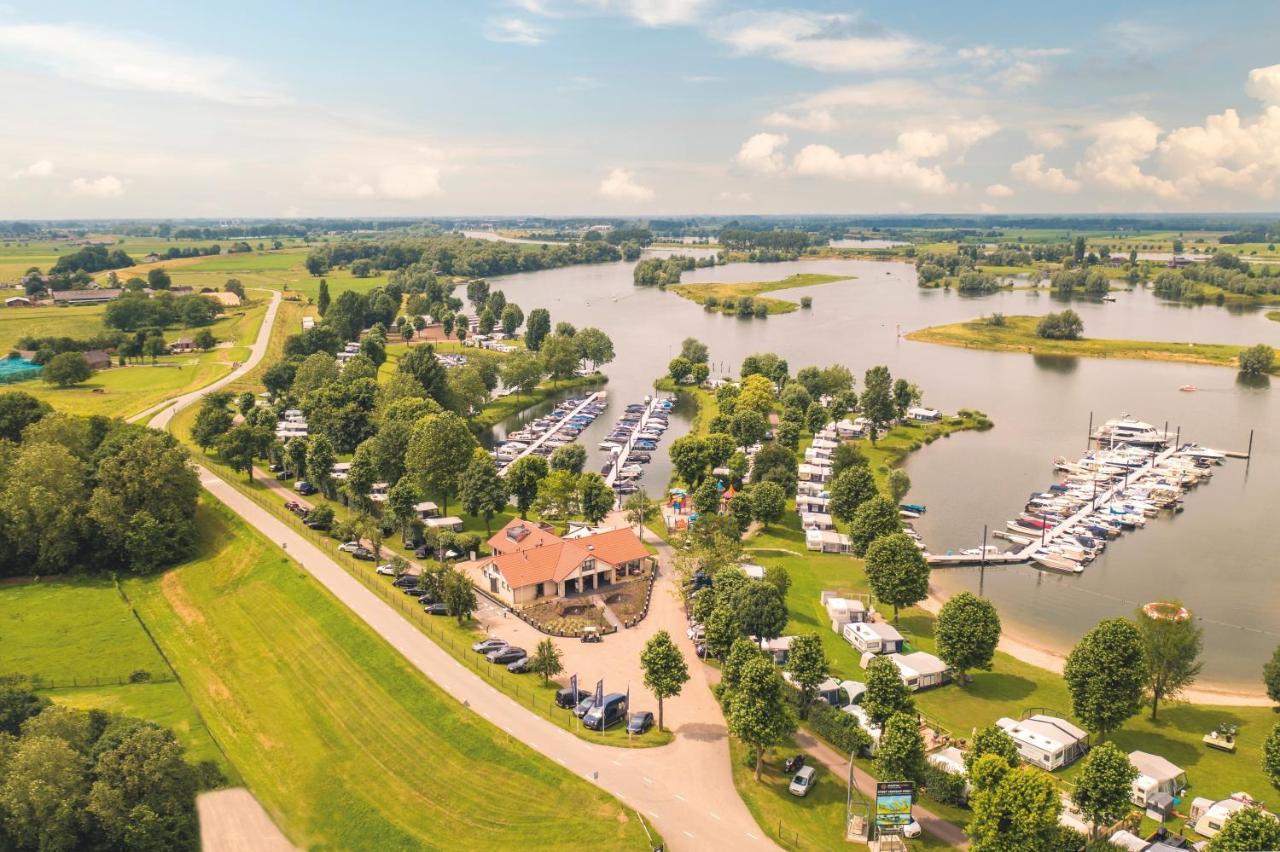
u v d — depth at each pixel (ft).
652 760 378.12
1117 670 387.55
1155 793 355.36
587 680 446.19
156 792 346.95
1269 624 551.18
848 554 651.25
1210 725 424.46
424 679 440.86
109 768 341.82
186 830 347.36
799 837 331.16
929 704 437.99
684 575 563.89
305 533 645.92
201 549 642.22
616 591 557.74
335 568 581.94
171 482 639.76
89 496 629.10
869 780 370.32
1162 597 595.47
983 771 319.06
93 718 387.55
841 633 519.60
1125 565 652.89
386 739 399.65
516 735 394.11
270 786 381.81
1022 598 594.24
